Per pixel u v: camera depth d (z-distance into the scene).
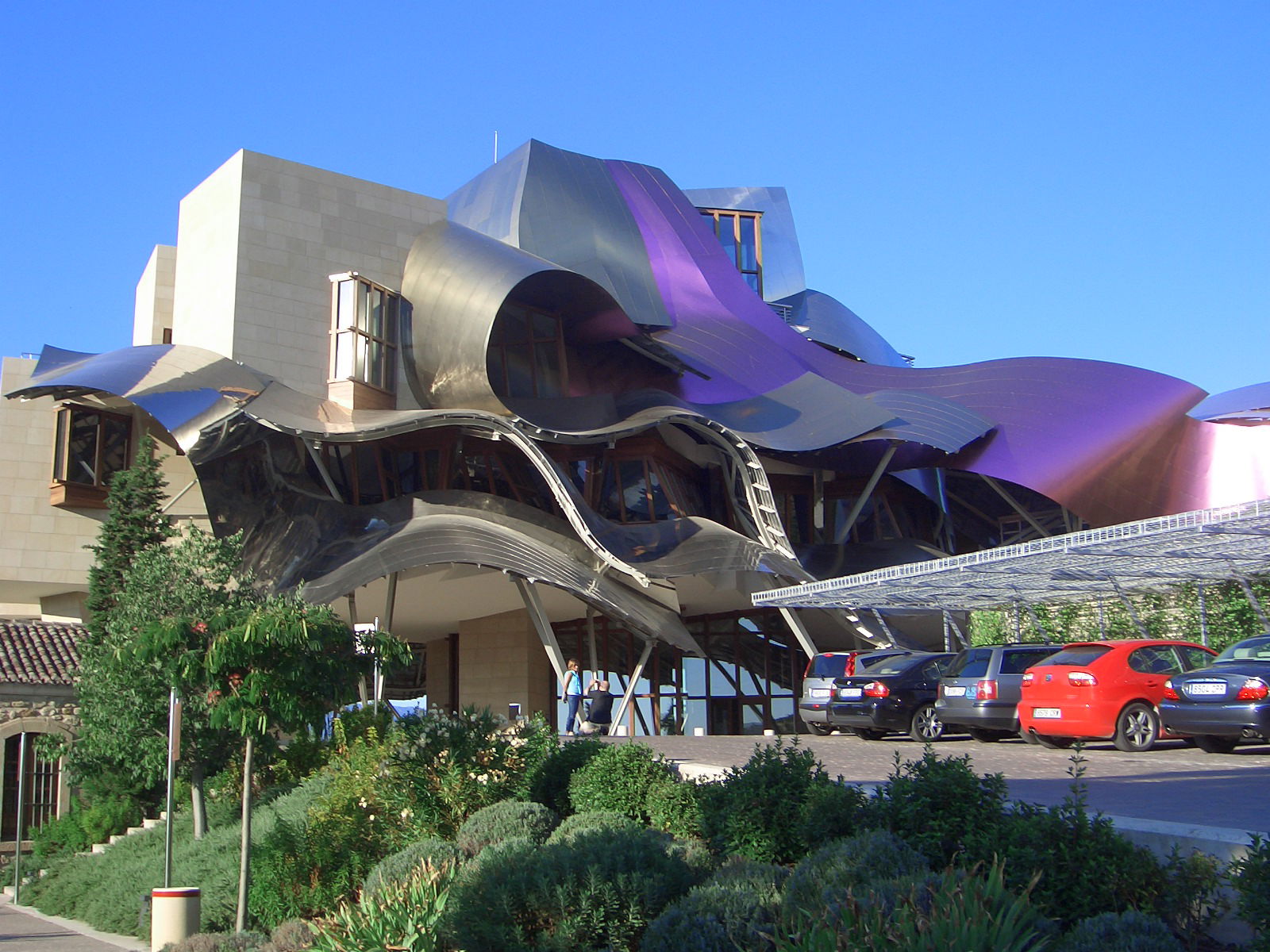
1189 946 7.02
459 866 10.80
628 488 39.97
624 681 42.91
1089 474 41.19
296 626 14.09
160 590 21.14
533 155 51.84
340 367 38.09
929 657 22.62
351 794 14.76
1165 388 43.91
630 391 43.78
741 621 41.53
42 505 39.12
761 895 8.12
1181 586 23.94
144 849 22.25
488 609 41.09
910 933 5.82
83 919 20.69
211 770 24.44
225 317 39.28
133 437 39.78
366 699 23.12
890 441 42.38
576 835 10.18
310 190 41.22
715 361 46.81
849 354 62.06
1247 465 40.56
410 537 33.91
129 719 19.88
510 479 38.81
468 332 38.44
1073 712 17.12
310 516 35.34
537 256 48.66
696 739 24.94
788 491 45.25
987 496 50.12
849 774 15.05
